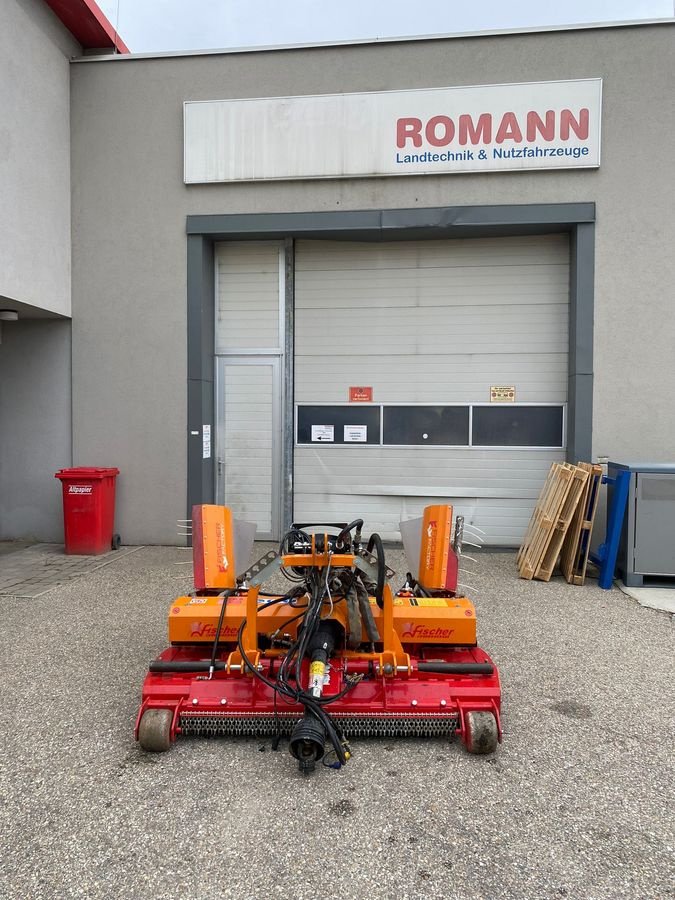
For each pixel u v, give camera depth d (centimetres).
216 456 728
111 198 686
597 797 241
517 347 681
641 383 627
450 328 691
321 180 658
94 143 686
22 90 602
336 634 283
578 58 622
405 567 607
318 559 274
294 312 709
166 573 579
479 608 483
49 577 566
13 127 589
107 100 682
